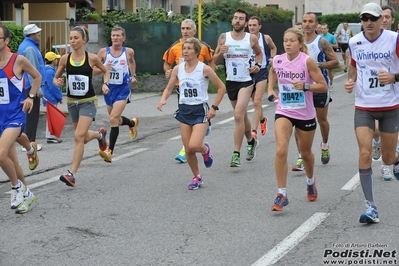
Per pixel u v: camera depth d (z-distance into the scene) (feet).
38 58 82.48
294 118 52.37
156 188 62.34
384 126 49.98
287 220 50.34
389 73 48.44
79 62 64.54
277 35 192.65
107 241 46.11
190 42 59.62
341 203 55.11
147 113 119.96
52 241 46.37
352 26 320.50
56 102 92.12
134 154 81.05
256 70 70.64
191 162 61.31
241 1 184.34
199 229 48.47
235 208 54.29
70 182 61.57
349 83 50.06
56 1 140.26
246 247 44.09
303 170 68.44
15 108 53.67
